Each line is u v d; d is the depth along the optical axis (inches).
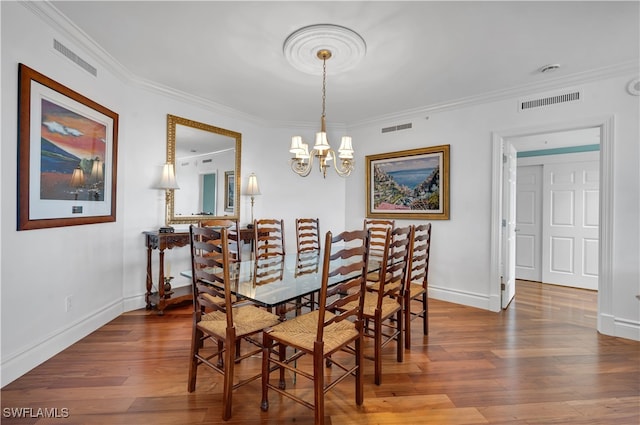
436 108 147.4
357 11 78.3
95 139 102.1
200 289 72.2
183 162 139.9
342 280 88.7
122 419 63.4
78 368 81.8
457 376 81.0
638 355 92.4
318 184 185.6
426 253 106.3
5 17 71.2
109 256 112.4
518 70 110.0
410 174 158.1
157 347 94.4
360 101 144.0
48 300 85.4
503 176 136.3
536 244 189.8
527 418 65.2
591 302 146.4
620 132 105.3
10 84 72.6
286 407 68.5
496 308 132.2
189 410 66.8
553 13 78.3
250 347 99.3
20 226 75.3
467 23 82.8
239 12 79.5
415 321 121.0
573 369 84.6
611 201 106.5
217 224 122.3
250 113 163.8
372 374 82.2
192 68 111.7
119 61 107.2
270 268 105.6
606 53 97.7
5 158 71.8
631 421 64.6
